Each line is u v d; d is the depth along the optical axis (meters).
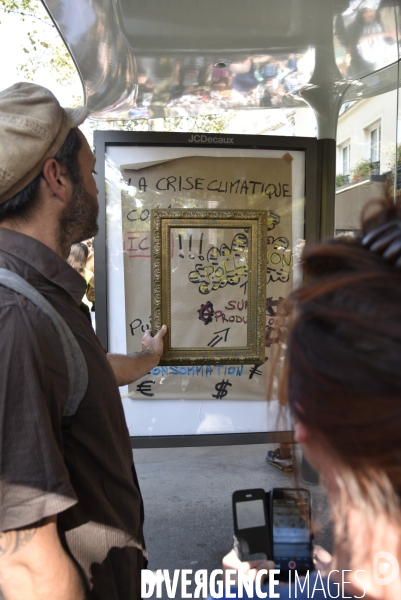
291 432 0.63
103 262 2.34
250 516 0.93
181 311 2.29
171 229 2.28
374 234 0.54
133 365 1.99
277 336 0.71
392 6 2.13
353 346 0.44
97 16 2.25
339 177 3.90
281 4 2.13
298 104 3.82
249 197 2.37
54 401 0.98
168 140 2.29
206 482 3.22
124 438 1.25
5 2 6.72
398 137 2.92
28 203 1.12
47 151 1.12
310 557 0.89
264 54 2.69
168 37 2.49
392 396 0.41
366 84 3.21
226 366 2.42
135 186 2.33
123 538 1.14
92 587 1.09
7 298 0.96
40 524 0.91
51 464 0.91
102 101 3.62
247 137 2.32
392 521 0.46
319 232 2.82
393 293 0.45
